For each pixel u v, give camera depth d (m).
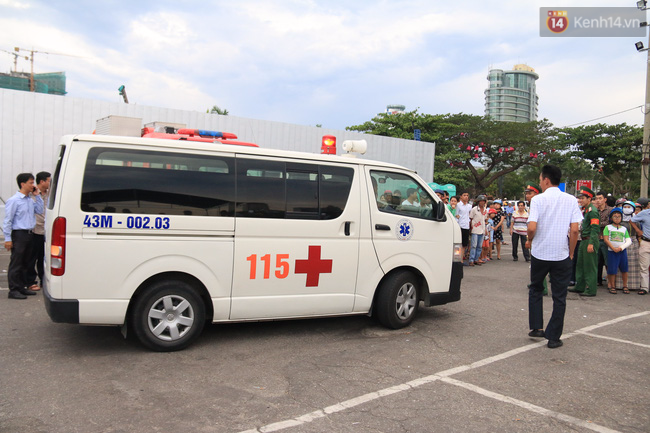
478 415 3.51
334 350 4.98
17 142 10.53
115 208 4.39
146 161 4.52
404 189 5.93
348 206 5.43
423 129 31.34
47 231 4.54
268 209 5.00
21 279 6.77
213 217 4.74
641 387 4.13
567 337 5.67
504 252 15.48
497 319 6.47
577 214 5.16
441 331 5.80
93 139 4.37
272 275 5.03
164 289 4.62
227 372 4.25
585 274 8.42
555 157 40.06
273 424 3.29
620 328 6.15
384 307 5.70
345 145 5.93
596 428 3.36
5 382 3.86
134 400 3.60
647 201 9.95
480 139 40.25
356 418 3.41
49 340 4.96
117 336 5.16
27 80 51.12
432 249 6.02
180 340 4.72
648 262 8.61
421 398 3.79
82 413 3.35
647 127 19.81
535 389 4.04
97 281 4.35
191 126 12.24
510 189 70.56
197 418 3.34
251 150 4.95
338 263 5.38
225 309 4.86
